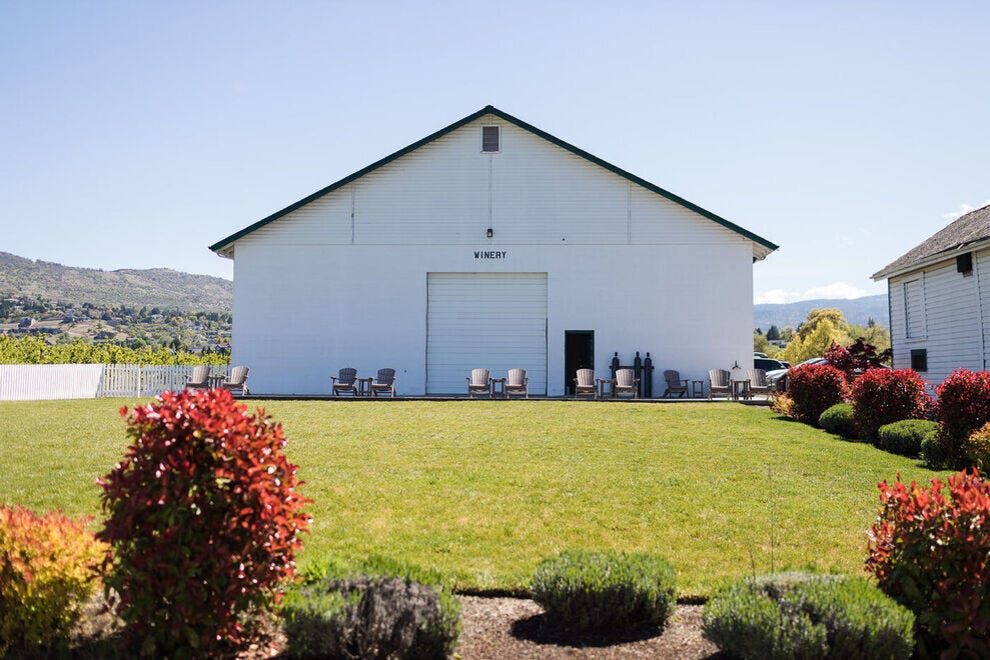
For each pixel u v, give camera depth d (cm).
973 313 1694
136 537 421
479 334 2550
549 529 773
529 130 2553
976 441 1045
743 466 1078
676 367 2508
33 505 831
